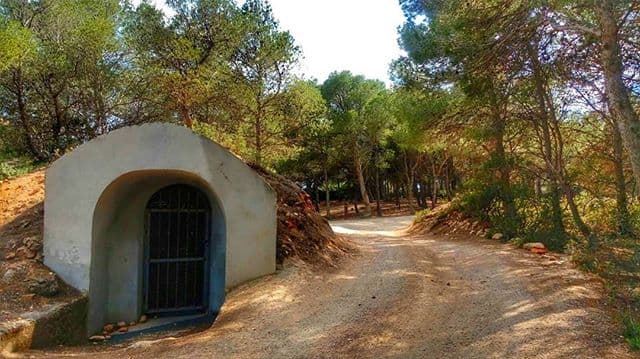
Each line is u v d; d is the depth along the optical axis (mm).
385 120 32219
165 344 6609
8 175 13586
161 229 9906
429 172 39062
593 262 8992
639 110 10773
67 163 8500
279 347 5980
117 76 19266
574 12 9281
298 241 10727
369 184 45156
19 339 6312
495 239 14477
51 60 17844
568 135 15570
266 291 8305
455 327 6324
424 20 12688
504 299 7387
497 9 8945
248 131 19328
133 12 17281
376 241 15688
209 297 10008
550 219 13703
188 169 8742
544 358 5059
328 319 6953
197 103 17625
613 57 8227
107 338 8164
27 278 7875
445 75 11328
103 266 8922
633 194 13656
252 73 17719
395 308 7305
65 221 8383
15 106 19406
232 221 8906
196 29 17234
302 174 39750
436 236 17750
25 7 17844
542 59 10320
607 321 6066
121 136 8586
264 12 17719
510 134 15727
